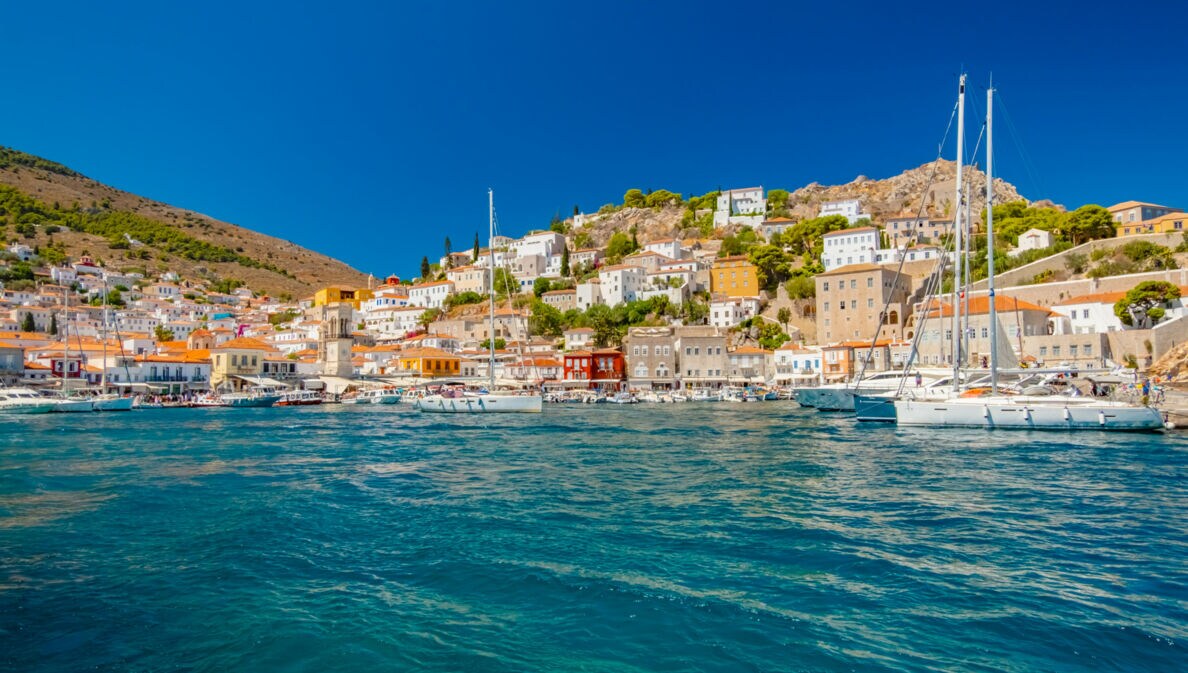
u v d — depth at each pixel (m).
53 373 119.81
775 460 40.75
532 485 33.34
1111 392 66.31
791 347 138.75
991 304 54.56
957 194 60.19
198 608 16.97
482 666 13.77
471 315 190.50
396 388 127.62
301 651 14.50
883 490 30.73
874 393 79.00
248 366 132.12
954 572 19.11
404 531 24.34
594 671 13.51
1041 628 15.25
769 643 14.66
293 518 26.47
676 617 16.14
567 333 162.62
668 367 139.38
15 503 29.45
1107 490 30.05
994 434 51.41
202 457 44.84
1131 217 152.62
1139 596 17.14
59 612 16.70
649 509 27.50
